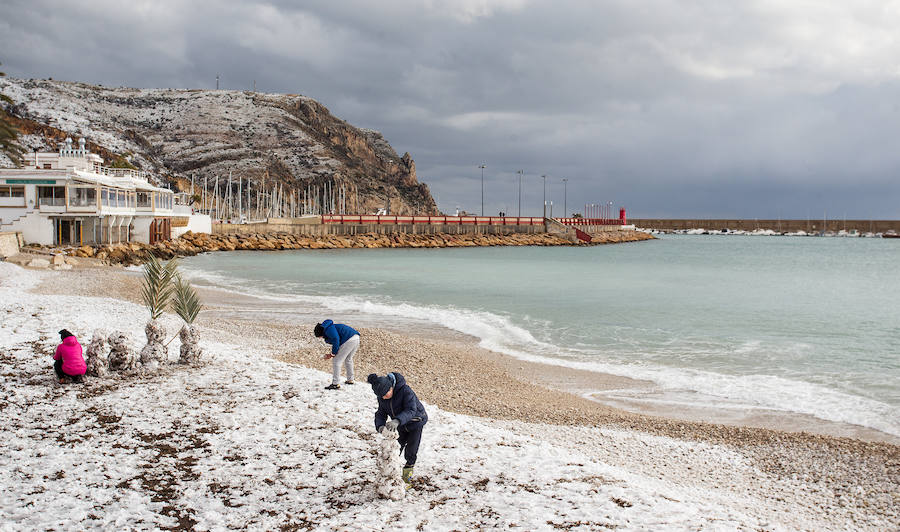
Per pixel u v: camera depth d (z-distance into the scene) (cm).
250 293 4322
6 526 706
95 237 6650
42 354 1606
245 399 1280
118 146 18712
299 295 4275
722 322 3353
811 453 1370
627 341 2769
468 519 782
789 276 7012
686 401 1828
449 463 988
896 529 1006
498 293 4688
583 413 1647
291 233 12431
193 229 10150
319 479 898
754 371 2212
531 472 962
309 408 1236
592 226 18650
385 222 14025
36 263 4781
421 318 3312
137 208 7350
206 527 738
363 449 1020
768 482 1204
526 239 15388
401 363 2109
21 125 15225
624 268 7962
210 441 1031
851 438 1497
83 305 2716
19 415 1125
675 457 1309
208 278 5362
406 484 872
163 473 895
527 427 1457
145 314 2662
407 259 9262
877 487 1187
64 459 925
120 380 1397
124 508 773
